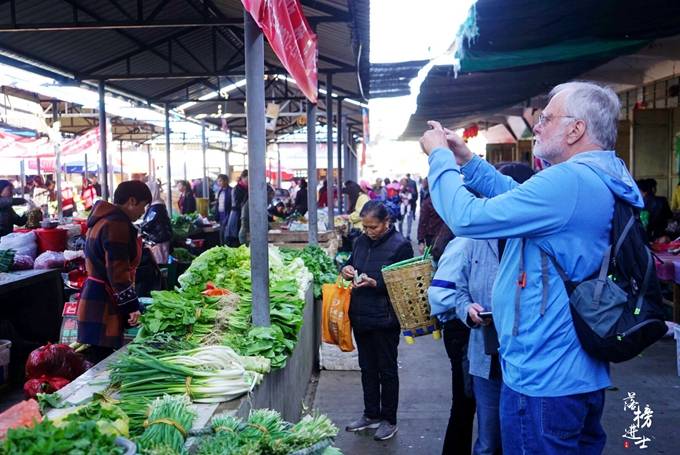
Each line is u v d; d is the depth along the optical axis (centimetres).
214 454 201
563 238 189
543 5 427
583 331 186
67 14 785
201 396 254
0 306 632
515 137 1825
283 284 433
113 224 384
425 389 521
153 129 2398
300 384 460
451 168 204
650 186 809
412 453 397
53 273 622
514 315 198
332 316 443
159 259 884
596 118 195
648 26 507
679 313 651
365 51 645
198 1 880
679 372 450
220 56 1268
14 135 1573
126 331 430
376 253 422
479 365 286
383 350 421
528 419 196
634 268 185
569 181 186
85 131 2162
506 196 191
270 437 217
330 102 1077
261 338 332
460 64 632
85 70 1001
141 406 232
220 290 403
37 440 160
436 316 320
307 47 529
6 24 672
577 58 631
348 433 429
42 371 395
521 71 753
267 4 288
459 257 300
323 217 1173
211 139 2800
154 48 1025
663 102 996
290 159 3534
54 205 1659
